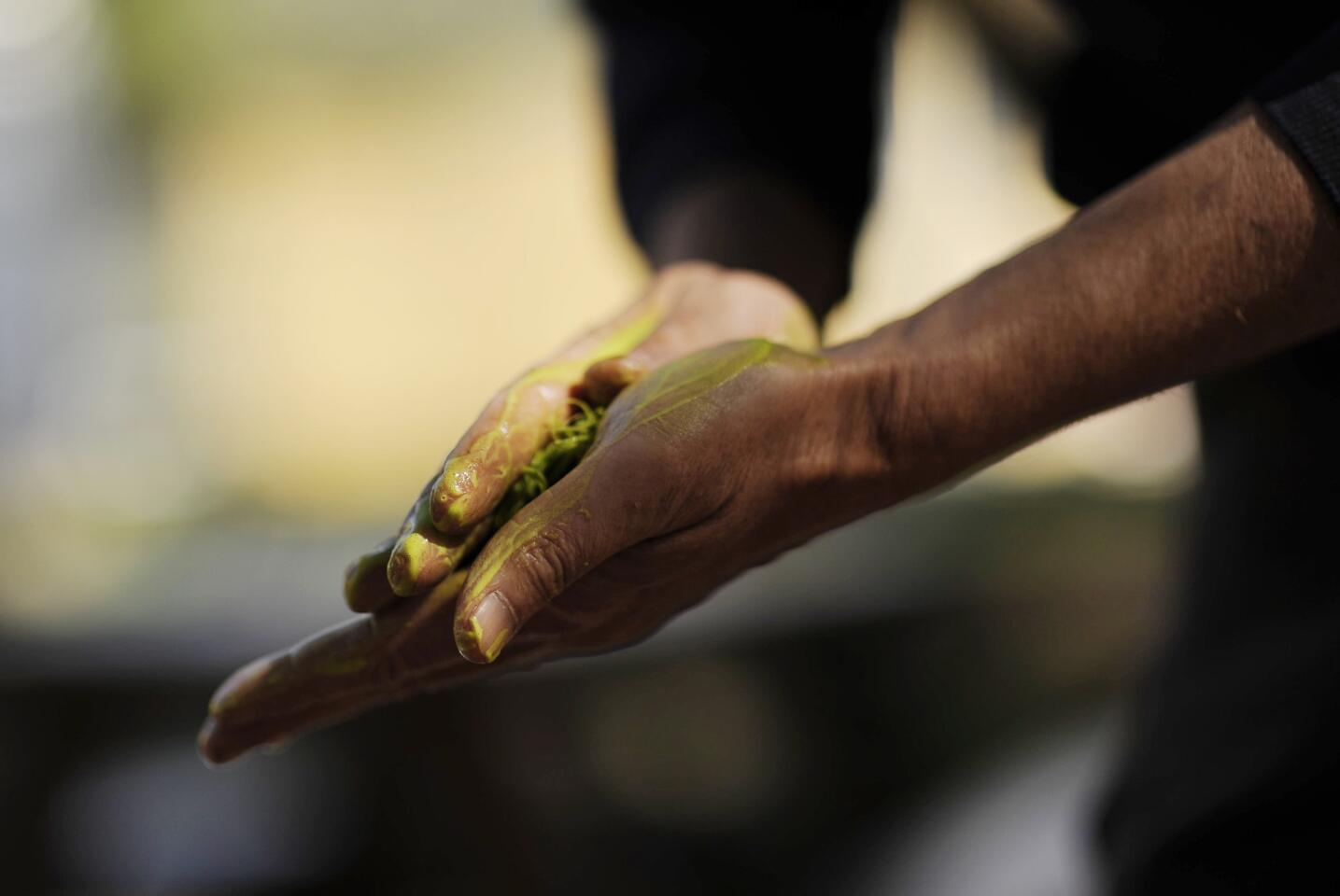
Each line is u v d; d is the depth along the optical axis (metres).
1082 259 0.94
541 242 4.69
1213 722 1.11
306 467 4.29
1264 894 1.08
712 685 1.77
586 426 0.97
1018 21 1.29
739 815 1.74
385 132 4.62
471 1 4.51
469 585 0.91
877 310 3.49
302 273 4.58
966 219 3.41
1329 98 0.91
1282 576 1.11
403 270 4.63
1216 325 0.92
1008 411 0.94
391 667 0.96
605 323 1.05
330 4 4.49
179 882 1.56
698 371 0.95
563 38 4.49
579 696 1.68
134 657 1.69
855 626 1.91
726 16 1.23
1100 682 2.09
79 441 3.37
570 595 0.95
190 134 4.47
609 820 1.68
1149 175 0.94
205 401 3.90
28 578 2.12
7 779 1.61
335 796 1.63
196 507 3.12
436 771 1.62
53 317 4.00
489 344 4.73
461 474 0.94
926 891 1.34
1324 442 1.10
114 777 1.66
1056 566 2.20
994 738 1.96
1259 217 0.92
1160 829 1.12
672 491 0.93
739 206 1.18
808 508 0.96
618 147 1.27
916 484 0.96
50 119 4.20
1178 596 1.17
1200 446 1.17
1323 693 1.07
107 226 4.33
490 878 1.63
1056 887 1.24
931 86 3.20
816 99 1.22
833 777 1.84
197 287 4.44
